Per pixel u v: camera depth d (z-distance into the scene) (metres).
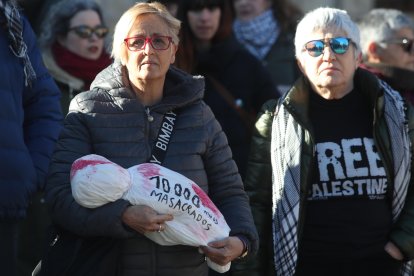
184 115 10.99
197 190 10.62
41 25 15.86
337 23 12.43
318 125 12.57
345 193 12.37
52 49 15.66
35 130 12.56
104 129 10.72
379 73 15.29
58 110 12.84
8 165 11.52
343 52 12.36
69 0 15.73
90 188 10.23
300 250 12.43
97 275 10.47
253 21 18.77
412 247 12.45
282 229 12.26
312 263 12.42
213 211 10.66
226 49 16.00
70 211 10.44
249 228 11.02
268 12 18.81
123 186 10.32
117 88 10.85
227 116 15.77
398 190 12.47
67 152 10.70
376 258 12.46
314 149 12.37
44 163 12.39
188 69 15.89
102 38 15.83
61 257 10.59
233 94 15.89
